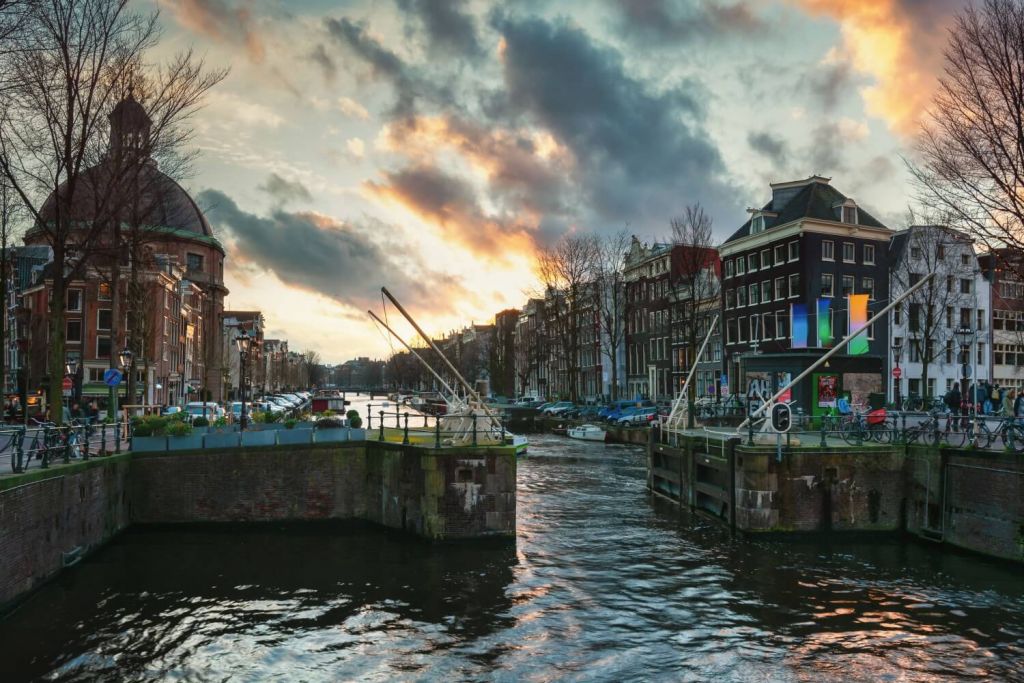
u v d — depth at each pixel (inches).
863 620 575.8
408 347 1048.2
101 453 853.2
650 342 2994.6
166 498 920.3
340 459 952.9
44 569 635.5
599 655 512.1
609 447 1905.8
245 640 542.6
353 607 614.5
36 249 2751.0
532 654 515.2
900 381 2204.7
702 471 1011.9
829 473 848.9
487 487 811.4
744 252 2395.4
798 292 2143.2
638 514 1003.3
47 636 543.2
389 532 894.4
